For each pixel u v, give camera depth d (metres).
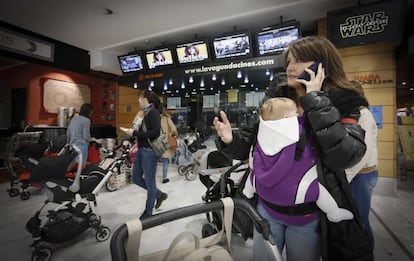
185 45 4.21
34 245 1.70
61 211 1.91
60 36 4.49
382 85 3.21
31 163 2.26
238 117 5.71
